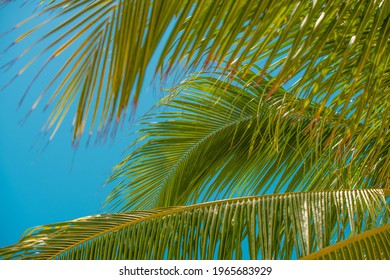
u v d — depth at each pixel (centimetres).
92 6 85
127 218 188
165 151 325
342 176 246
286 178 280
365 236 160
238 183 294
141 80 77
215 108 302
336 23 107
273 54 97
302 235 174
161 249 178
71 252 177
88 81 85
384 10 110
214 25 87
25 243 176
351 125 141
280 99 246
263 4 89
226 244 177
